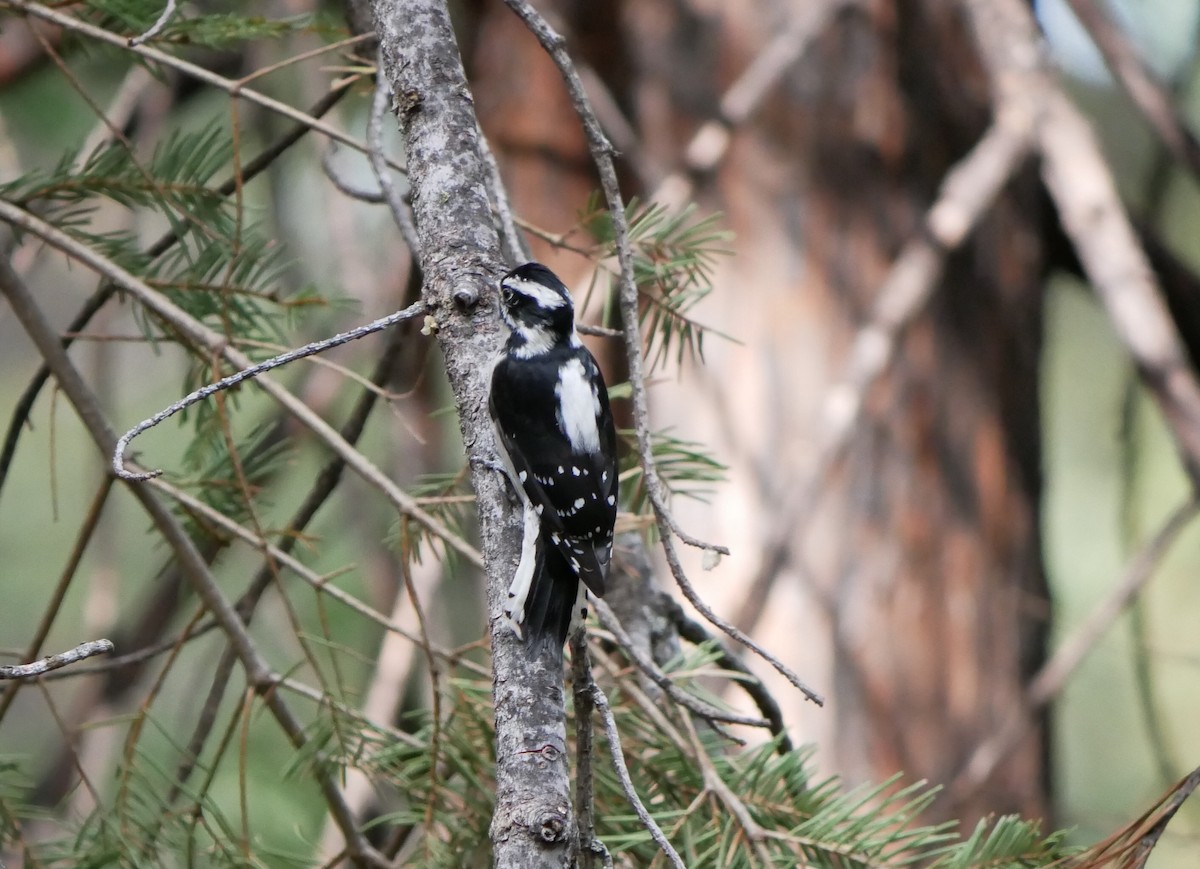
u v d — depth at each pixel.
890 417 11.17
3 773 6.47
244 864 6.27
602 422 6.14
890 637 10.98
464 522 7.05
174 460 14.41
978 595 11.20
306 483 12.79
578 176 11.66
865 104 11.27
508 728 4.59
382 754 6.29
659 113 11.54
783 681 10.86
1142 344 9.05
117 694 10.49
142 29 6.49
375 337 11.42
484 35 12.00
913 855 5.75
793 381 11.14
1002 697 11.14
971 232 11.49
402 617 9.88
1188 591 14.35
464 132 5.30
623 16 11.65
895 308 9.30
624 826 6.01
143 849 6.31
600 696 4.56
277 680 6.34
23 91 12.64
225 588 12.18
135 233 7.08
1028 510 11.62
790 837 5.56
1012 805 11.11
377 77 6.57
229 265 6.82
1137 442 10.53
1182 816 9.72
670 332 6.88
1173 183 12.63
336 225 11.68
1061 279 13.43
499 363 5.86
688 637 7.09
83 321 6.93
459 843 6.25
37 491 14.94
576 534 5.47
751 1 11.43
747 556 10.98
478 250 5.18
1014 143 9.59
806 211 11.25
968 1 10.12
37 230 6.40
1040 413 11.91
